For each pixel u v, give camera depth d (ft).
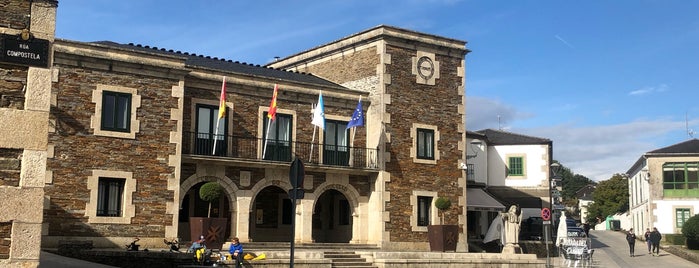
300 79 104.88
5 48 37.11
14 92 37.32
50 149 77.41
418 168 103.45
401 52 103.86
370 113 102.68
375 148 100.94
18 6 37.70
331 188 98.94
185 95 88.69
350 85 106.93
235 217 91.15
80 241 76.38
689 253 121.08
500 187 147.64
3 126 36.73
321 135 98.94
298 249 91.66
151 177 82.89
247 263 71.10
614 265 111.34
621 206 268.62
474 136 138.92
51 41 38.22
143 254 67.31
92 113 80.07
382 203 99.55
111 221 80.07
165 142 84.17
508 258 90.12
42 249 74.38
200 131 89.71
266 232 100.58
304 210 96.27
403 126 102.68
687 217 160.35
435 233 97.86
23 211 36.68
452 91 108.27
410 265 83.15
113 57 81.05
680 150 164.35
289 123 96.99
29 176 36.96
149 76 83.76
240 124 92.89
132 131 82.12
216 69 91.35
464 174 108.06
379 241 98.94
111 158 80.74
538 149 147.23
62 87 78.59
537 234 138.21
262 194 100.99
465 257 89.25
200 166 88.94
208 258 69.56
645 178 168.86
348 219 105.60
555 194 117.91
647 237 134.72
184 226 94.43
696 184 160.97
